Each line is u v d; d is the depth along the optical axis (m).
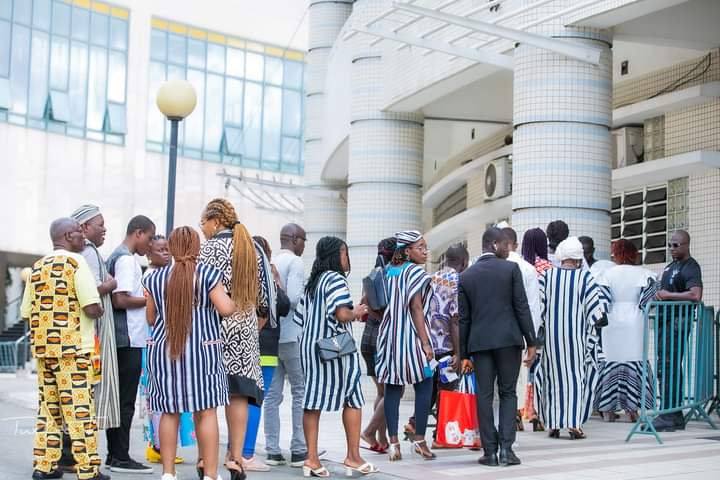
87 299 8.94
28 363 36.09
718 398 12.69
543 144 14.52
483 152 24.69
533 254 11.62
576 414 11.42
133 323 9.80
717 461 9.74
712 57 15.98
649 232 17.64
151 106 44.22
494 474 9.15
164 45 44.75
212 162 45.94
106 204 42.16
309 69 29.73
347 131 23.41
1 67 38.81
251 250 8.79
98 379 9.27
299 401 10.50
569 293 11.37
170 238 8.29
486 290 9.70
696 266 12.12
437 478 8.98
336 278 9.50
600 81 14.54
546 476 8.97
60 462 9.73
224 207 9.03
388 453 10.78
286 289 10.58
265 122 47.94
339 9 29.42
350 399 9.48
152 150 44.12
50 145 40.34
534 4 13.20
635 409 12.99
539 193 14.52
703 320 12.11
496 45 16.09
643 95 17.67
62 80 41.00
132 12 43.50
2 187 38.69
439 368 10.92
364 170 21.00
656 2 13.23
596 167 14.49
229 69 46.84
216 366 8.26
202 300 8.23
